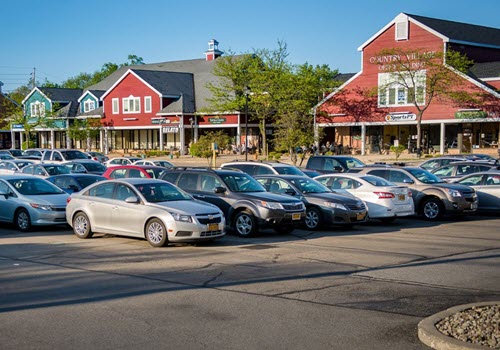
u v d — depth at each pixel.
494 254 12.89
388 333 7.18
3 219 17.55
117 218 14.63
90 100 71.44
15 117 70.31
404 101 50.78
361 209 17.16
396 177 20.86
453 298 8.90
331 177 19.47
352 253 13.05
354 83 53.50
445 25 52.12
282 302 8.70
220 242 14.80
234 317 7.90
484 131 51.00
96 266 11.50
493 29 57.56
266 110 51.31
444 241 14.97
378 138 56.03
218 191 16.06
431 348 6.59
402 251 13.33
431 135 54.28
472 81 46.69
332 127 59.78
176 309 8.30
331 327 7.43
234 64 55.22
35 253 13.09
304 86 49.66
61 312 8.15
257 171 21.59
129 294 9.19
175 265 11.60
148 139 69.12
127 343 6.83
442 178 24.14
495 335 6.34
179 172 17.28
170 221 13.63
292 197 16.23
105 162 40.84
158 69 74.31
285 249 13.64
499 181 20.81
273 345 6.74
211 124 60.81
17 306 8.46
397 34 50.97
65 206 17.30
